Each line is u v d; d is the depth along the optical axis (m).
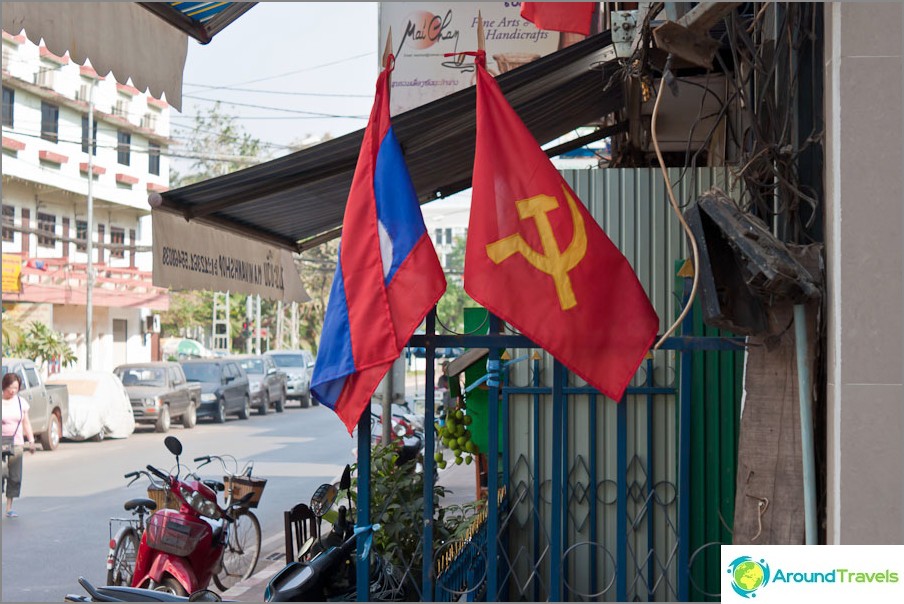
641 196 5.20
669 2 3.89
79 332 36.41
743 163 4.02
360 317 3.41
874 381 3.17
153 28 4.62
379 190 3.47
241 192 5.60
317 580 4.38
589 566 5.21
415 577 4.97
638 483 5.17
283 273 8.40
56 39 3.95
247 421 27.45
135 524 9.60
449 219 69.12
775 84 4.23
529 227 3.38
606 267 3.38
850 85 3.22
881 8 3.21
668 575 5.04
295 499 12.84
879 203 3.20
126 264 38.56
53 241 33.66
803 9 3.85
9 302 31.17
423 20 10.25
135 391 22.86
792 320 3.47
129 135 37.00
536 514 5.12
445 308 66.00
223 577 8.62
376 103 3.54
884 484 3.15
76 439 20.67
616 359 3.37
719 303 3.29
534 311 3.35
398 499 5.38
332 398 3.48
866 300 3.18
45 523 11.12
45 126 31.89
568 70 5.46
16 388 11.69
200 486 7.91
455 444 6.30
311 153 5.18
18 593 7.94
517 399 5.43
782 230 3.96
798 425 3.48
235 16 5.02
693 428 4.94
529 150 3.41
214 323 52.66
